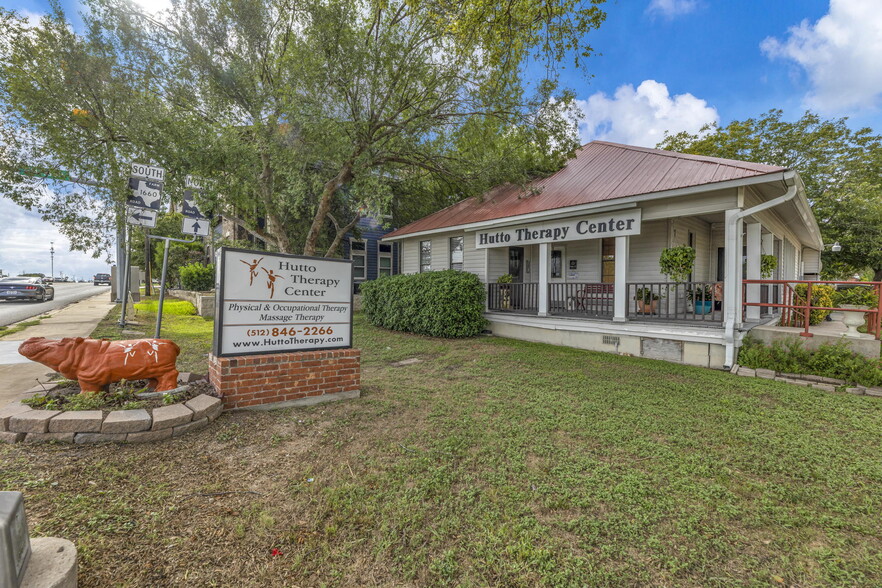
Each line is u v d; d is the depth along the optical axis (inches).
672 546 96.3
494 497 114.9
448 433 160.7
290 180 407.2
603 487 121.4
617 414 186.1
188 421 146.5
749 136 868.0
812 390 225.6
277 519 101.5
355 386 205.6
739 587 84.2
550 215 382.3
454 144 542.0
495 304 470.6
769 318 366.9
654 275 410.0
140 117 332.8
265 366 177.3
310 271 192.4
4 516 57.9
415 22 413.4
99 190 358.0
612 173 398.3
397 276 523.5
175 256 954.7
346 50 379.2
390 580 83.7
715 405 200.2
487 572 86.7
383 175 522.3
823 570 89.7
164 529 94.8
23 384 202.2
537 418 180.4
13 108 323.9
